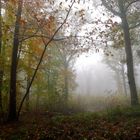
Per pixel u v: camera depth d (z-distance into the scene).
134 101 16.70
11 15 14.89
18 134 10.92
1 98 15.12
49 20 13.55
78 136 10.03
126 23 17.78
